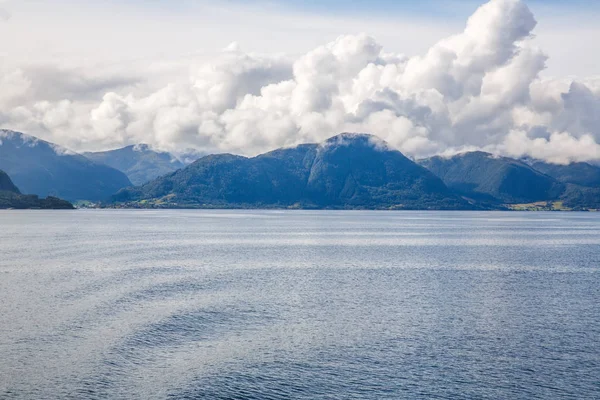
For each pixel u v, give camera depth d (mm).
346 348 55844
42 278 95812
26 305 73125
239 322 65562
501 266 118000
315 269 111312
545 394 45219
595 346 56969
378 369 50219
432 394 45062
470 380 47844
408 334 60875
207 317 67812
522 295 83250
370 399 44094
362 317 68312
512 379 48094
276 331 61781
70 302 75375
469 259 131125
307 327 63531
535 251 152750
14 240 174000
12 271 104062
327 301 77875
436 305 75625
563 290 87812
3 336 58562
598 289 88938
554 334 61250
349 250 152500
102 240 178250
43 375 48031
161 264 117125
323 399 44094
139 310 71188
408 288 88938
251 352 54500
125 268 110062
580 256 139250
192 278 97812
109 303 75125
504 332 61812
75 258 125875
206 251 146125
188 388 45938
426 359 52812
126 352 54125
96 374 48500
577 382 47562
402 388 46188
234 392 45281
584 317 69000
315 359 52625
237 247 159250
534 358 53250
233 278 98250
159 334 60219
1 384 46031
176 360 52156
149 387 46031
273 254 140000
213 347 55969
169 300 77688
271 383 47031
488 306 75125
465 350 55469
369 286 90625
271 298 79750
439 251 151125
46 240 175125
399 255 139750
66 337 58562
